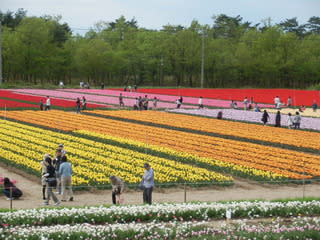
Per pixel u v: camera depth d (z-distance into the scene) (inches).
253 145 1683.1
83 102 2787.9
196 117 2492.6
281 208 825.5
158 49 6200.8
